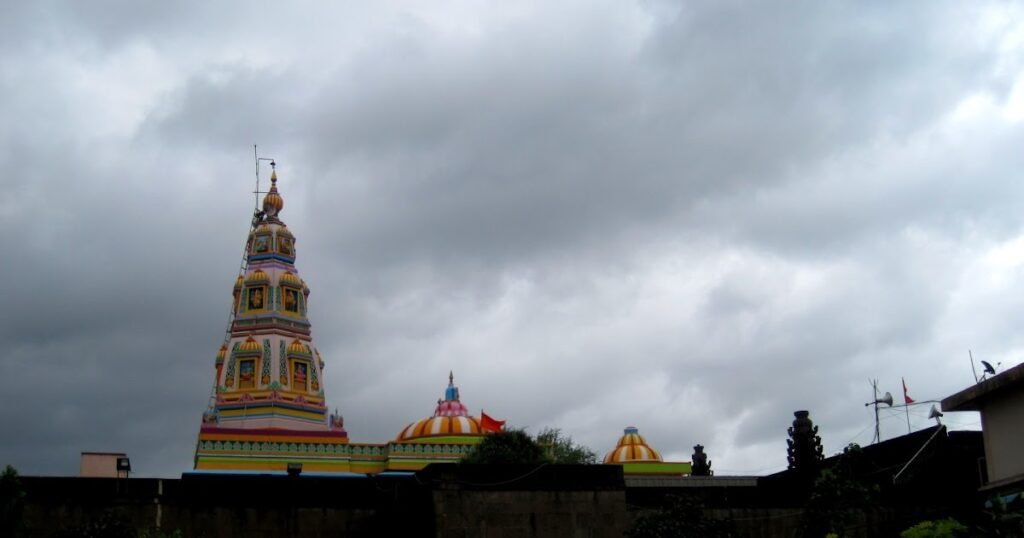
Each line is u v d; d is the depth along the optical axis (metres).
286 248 76.44
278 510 35.31
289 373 70.88
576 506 34.81
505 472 34.88
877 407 41.31
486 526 34.03
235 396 68.94
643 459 64.31
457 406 65.25
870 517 36.53
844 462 35.16
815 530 33.28
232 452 59.38
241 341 71.38
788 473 40.09
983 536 27.28
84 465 45.50
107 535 31.34
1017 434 28.14
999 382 28.27
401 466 59.41
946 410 30.00
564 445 53.00
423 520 34.56
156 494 34.22
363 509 36.00
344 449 60.81
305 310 74.88
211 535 34.41
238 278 75.38
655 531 32.97
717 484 45.00
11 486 30.70
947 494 37.00
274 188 79.44
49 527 33.12
